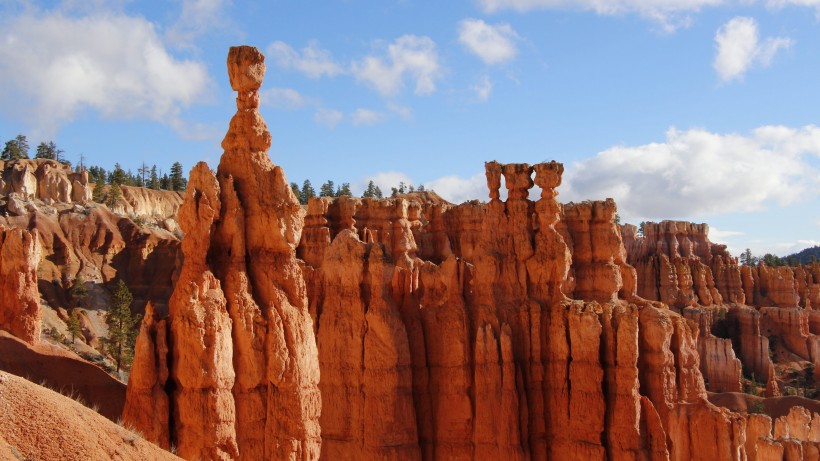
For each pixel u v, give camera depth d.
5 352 32.75
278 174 34.12
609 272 64.31
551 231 54.81
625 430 51.00
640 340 55.72
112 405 32.97
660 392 54.72
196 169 32.69
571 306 53.34
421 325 52.50
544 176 55.16
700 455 53.84
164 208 192.12
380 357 48.94
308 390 32.88
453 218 80.12
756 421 61.59
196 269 31.48
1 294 37.09
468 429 51.59
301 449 32.06
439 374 52.31
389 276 50.50
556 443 52.34
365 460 48.16
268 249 33.47
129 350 88.12
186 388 29.41
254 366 31.38
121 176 194.38
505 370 51.66
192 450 29.00
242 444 30.97
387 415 48.53
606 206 65.44
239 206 33.16
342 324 49.66
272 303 32.44
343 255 50.44
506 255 54.69
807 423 70.56
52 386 32.25
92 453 21.22
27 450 20.14
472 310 53.72
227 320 30.92
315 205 69.88
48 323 97.44
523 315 53.34
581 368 52.16
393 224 74.88
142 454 23.14
